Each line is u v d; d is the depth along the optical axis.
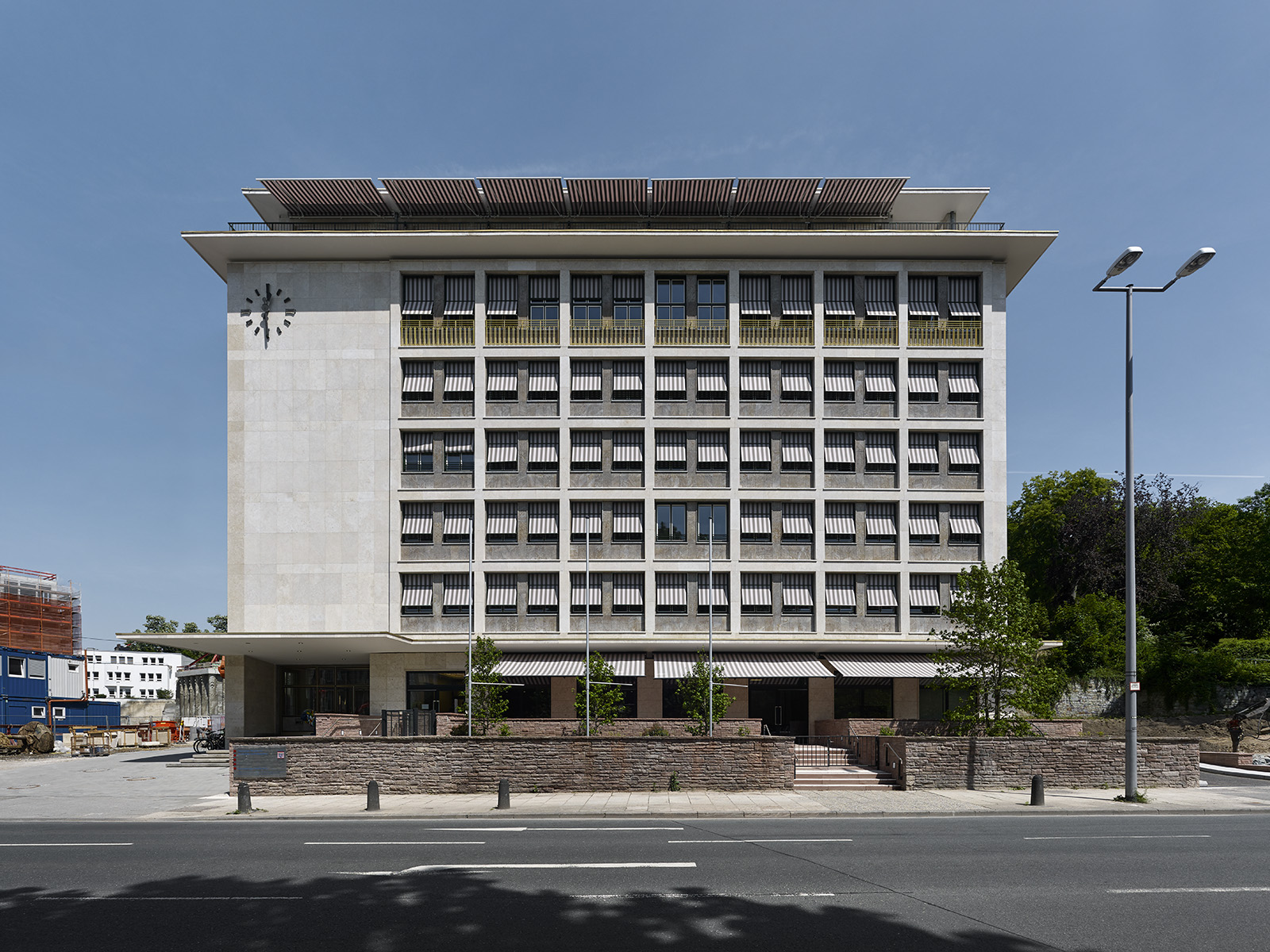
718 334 43.19
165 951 9.57
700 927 10.34
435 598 41.88
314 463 42.59
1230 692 46.50
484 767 25.09
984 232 41.41
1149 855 15.05
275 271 43.47
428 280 43.56
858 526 42.34
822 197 43.25
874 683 41.84
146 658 170.00
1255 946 9.66
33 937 10.18
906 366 42.94
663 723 35.41
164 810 23.17
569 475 42.38
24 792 28.45
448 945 9.67
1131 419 24.55
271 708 45.50
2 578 69.56
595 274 43.56
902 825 19.14
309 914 11.04
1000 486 42.38
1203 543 57.22
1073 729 31.08
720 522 42.44
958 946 9.62
